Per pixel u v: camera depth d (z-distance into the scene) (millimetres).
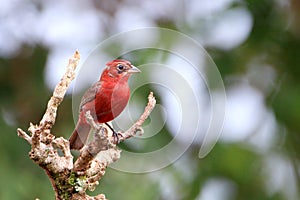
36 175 12203
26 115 13234
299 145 13383
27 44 13695
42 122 6707
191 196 12977
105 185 12164
